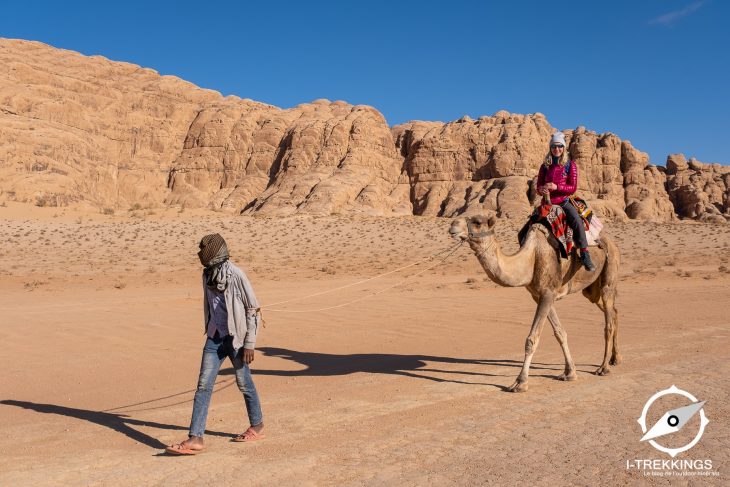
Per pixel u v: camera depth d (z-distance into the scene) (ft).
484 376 31.50
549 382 29.66
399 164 431.43
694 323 47.73
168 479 17.58
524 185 372.38
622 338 42.37
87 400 28.68
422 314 57.72
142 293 84.94
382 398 27.07
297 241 182.70
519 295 72.84
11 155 317.63
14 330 49.26
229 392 29.68
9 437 22.72
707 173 430.61
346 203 346.74
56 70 442.09
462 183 405.39
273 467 18.33
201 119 443.73
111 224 211.20
